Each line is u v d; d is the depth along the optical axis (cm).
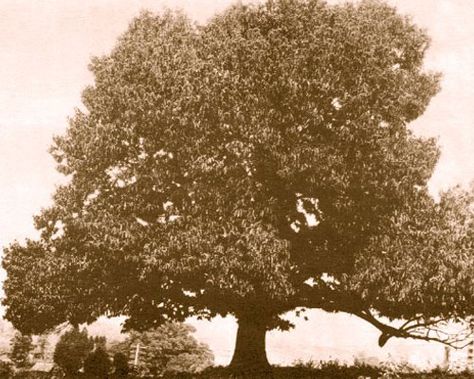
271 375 2291
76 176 2517
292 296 2327
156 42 2430
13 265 2480
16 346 6806
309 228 2372
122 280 2325
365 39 2172
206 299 2384
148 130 2308
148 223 2288
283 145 2106
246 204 2139
